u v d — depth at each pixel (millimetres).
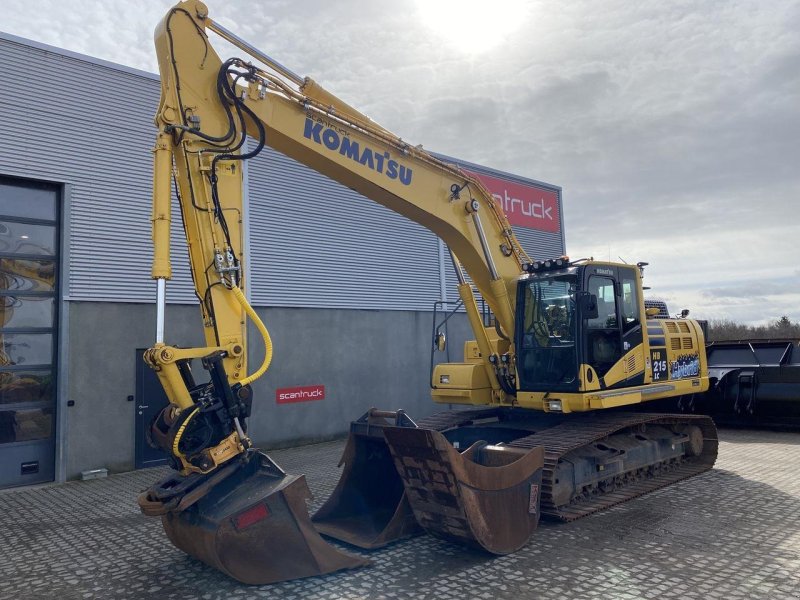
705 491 7336
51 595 4844
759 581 4516
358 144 6234
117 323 10305
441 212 7016
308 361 12633
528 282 7539
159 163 4906
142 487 9000
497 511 5289
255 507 4574
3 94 9516
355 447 6375
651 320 9039
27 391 9617
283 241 12469
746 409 12016
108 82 10547
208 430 4676
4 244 9586
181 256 11047
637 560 5062
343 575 4918
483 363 7984
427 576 4848
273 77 5582
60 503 8195
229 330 5012
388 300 14312
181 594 4707
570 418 7758
